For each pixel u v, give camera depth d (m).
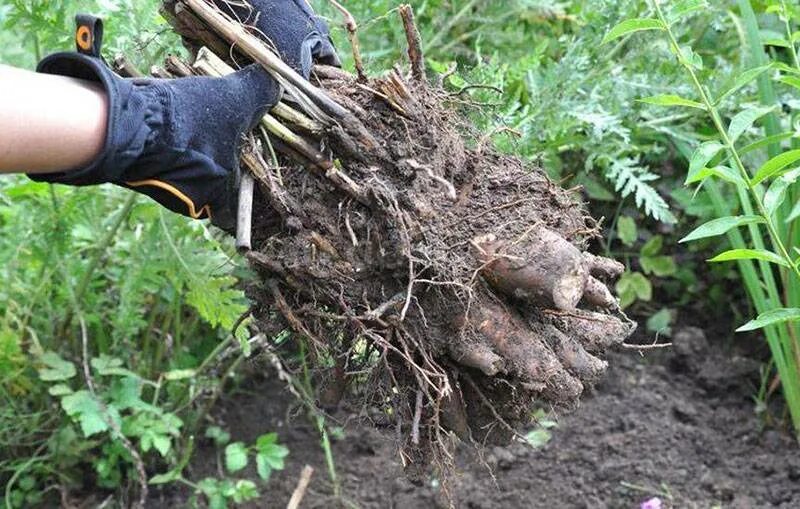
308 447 1.55
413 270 0.87
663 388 1.62
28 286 1.44
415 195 0.89
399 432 0.92
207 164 0.83
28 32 1.32
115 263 1.49
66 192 1.38
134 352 1.50
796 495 1.41
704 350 1.68
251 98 0.85
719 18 1.64
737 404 1.60
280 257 0.89
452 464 0.98
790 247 1.39
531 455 1.50
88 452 1.50
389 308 0.89
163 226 1.30
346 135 0.88
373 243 0.88
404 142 0.90
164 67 0.93
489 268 0.88
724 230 1.03
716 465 1.48
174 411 1.48
